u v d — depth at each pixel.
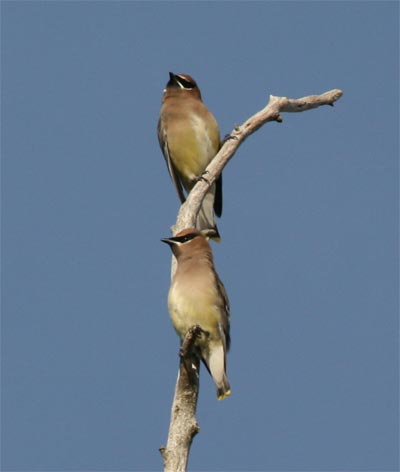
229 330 13.02
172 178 16.30
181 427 11.82
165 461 11.68
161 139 16.30
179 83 16.30
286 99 15.24
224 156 15.06
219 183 15.94
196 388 12.08
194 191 14.95
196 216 14.86
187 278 12.88
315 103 15.45
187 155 15.99
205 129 15.98
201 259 13.04
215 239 15.59
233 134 15.06
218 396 12.69
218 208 16.16
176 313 12.83
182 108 16.08
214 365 12.77
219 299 12.82
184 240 13.20
